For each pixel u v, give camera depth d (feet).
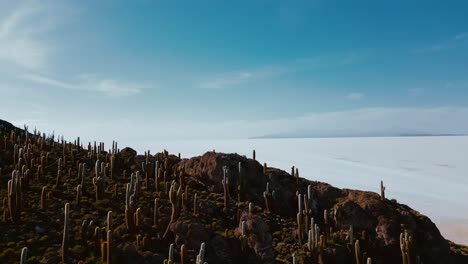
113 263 56.75
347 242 75.92
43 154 102.37
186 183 98.22
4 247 57.26
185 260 62.18
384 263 74.28
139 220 70.79
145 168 97.35
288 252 71.56
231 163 102.01
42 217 67.82
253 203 91.91
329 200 93.25
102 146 124.67
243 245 69.10
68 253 57.47
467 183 293.02
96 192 78.69
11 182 64.95
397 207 86.12
